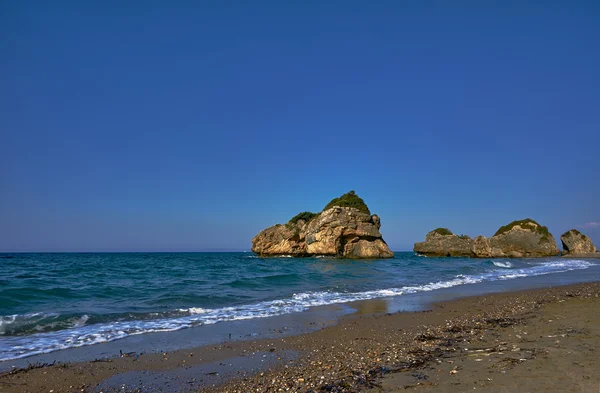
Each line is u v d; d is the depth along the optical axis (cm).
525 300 1767
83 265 5144
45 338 1059
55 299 1762
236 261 6644
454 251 8375
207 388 693
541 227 8188
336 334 1127
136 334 1116
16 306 1562
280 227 8156
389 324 1269
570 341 880
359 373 736
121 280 2773
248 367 815
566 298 1769
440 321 1309
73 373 777
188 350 952
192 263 5875
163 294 1925
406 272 3672
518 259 7094
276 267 4572
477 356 800
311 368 793
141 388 699
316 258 7206
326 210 7188
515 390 576
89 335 1095
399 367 761
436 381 649
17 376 754
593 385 580
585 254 7825
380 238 7131
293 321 1317
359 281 2719
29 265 5072
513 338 964
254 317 1382
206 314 1430
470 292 2130
